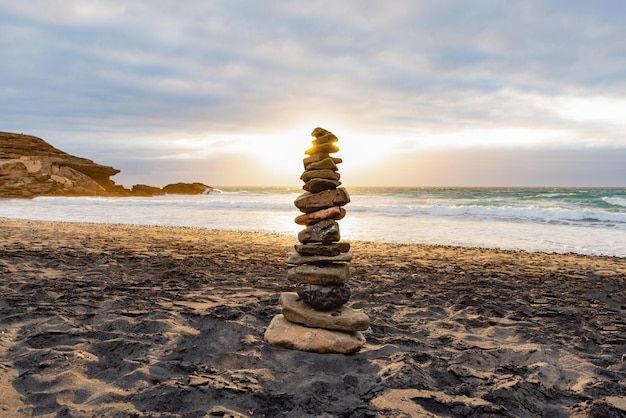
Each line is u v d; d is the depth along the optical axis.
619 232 18.08
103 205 37.97
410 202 43.16
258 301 6.27
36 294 6.05
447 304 6.68
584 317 6.10
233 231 18.25
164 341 4.40
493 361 4.31
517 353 4.53
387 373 3.79
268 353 4.22
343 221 22.73
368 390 3.47
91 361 3.80
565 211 23.66
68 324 4.76
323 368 3.95
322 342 4.24
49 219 24.19
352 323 4.35
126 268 8.52
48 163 74.44
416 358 4.21
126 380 3.45
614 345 4.92
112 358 3.98
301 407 3.14
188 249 11.85
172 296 6.35
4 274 7.26
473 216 24.88
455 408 3.21
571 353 4.65
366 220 23.19
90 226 18.89
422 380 3.67
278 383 3.62
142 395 3.18
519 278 8.99
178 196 80.81
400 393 3.42
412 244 14.74
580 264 10.94
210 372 3.70
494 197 53.38
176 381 3.41
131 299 6.02
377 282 8.28
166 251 11.21
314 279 4.43
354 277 8.75
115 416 2.89
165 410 3.04
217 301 6.18
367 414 3.07
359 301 6.75
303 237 4.50
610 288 8.12
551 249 14.05
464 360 4.23
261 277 8.20
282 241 14.66
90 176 82.50
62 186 70.62
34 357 3.78
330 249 4.39
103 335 4.46
